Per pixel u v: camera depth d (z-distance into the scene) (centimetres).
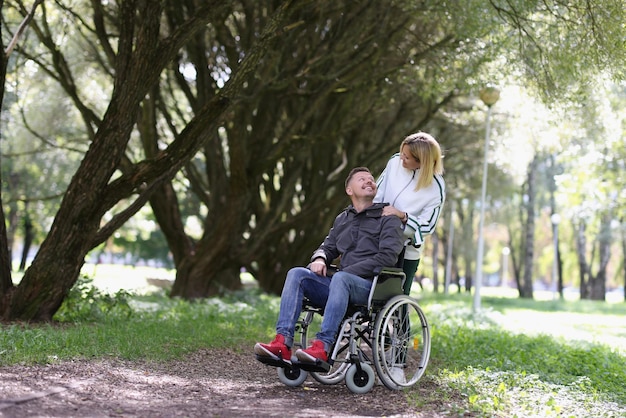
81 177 914
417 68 1329
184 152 937
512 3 1028
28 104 1967
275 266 2070
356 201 611
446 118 1925
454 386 606
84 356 639
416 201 620
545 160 3922
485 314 1588
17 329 747
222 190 1689
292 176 1758
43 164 2583
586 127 1540
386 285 582
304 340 588
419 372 621
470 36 1114
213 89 1485
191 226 3784
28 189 2936
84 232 921
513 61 1110
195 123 928
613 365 796
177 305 1320
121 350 684
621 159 2173
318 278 589
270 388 582
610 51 919
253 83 1373
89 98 1928
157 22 909
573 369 773
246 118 1462
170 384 565
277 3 1312
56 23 1587
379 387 602
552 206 4075
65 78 1412
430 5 1116
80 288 983
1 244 919
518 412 514
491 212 3638
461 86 1253
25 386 496
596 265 5694
